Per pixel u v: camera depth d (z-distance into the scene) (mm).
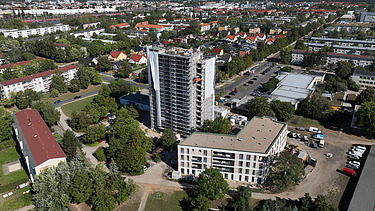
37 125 156750
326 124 182125
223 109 190875
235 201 113188
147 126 182625
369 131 162875
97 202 112188
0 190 123938
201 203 107625
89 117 179125
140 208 116250
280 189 124500
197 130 165000
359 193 116688
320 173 134625
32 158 125562
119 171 138625
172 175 133000
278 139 136250
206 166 131625
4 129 160625
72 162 124312
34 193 123875
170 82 154000
